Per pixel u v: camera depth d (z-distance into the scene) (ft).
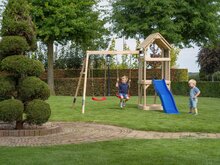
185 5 107.45
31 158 26.27
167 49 67.15
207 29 113.91
